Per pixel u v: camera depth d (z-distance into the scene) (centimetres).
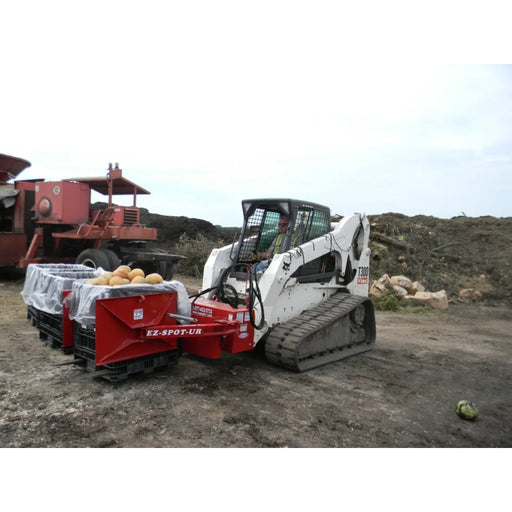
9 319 741
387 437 370
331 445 350
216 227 2220
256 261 621
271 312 536
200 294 544
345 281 669
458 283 1356
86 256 1032
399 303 1109
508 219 1783
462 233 1658
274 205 600
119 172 1084
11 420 367
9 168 1259
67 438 341
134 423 371
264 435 361
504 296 1267
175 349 490
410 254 1487
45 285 537
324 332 582
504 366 604
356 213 684
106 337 418
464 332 838
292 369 527
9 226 1196
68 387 442
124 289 436
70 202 1084
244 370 523
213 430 365
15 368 492
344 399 451
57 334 519
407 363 599
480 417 424
